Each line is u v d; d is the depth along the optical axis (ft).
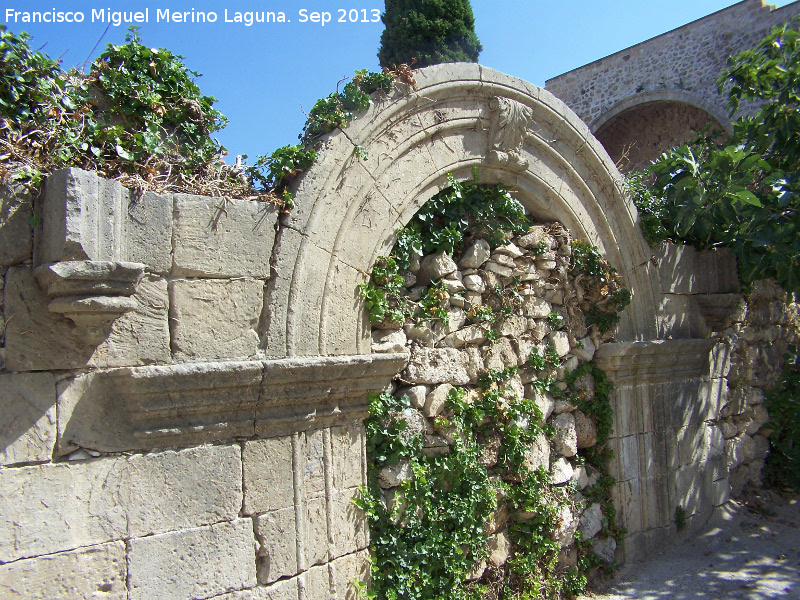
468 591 16.29
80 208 10.08
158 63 13.08
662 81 41.70
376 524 14.74
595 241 20.72
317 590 13.24
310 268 13.55
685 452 22.89
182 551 11.59
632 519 20.80
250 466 12.49
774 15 36.32
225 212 12.43
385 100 15.01
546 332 19.48
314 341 13.65
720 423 25.23
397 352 15.10
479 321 17.57
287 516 12.86
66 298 10.14
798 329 30.73
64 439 10.66
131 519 11.14
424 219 16.53
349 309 14.43
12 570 10.02
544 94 18.83
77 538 10.62
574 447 19.70
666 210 22.52
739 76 23.66
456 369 16.88
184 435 11.71
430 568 15.42
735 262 25.12
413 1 30.42
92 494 10.82
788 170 22.59
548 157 19.51
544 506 18.03
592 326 20.75
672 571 20.31
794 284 22.11
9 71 11.09
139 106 12.68
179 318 11.82
